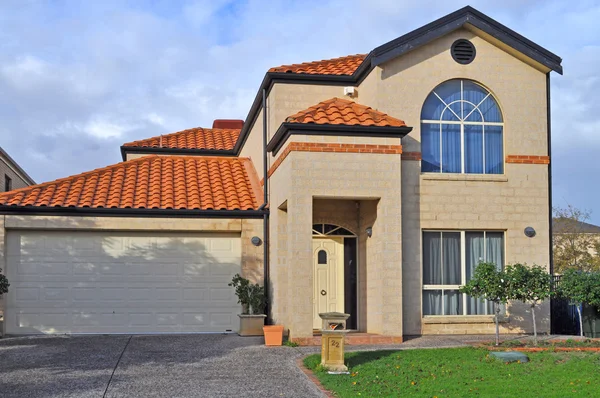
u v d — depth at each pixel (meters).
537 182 17.80
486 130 17.88
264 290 18.34
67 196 18.59
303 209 15.62
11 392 10.54
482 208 17.45
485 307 17.55
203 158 22.75
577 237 36.53
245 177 21.17
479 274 15.11
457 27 17.44
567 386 10.66
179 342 16.00
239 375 11.92
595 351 13.85
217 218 18.52
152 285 18.33
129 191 19.19
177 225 18.33
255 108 20.50
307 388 10.90
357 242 18.05
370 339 15.59
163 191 19.56
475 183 17.47
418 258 17.03
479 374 11.69
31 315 17.72
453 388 10.57
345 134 15.92
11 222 17.58
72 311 17.91
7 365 12.84
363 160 15.98
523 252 17.56
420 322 17.00
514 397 9.92
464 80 17.81
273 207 18.09
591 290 15.59
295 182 15.61
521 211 17.66
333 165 15.83
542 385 10.77
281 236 17.33
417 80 17.41
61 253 17.98
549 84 18.25
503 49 17.94
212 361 13.29
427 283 17.27
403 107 17.27
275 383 11.27
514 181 17.69
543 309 17.67
